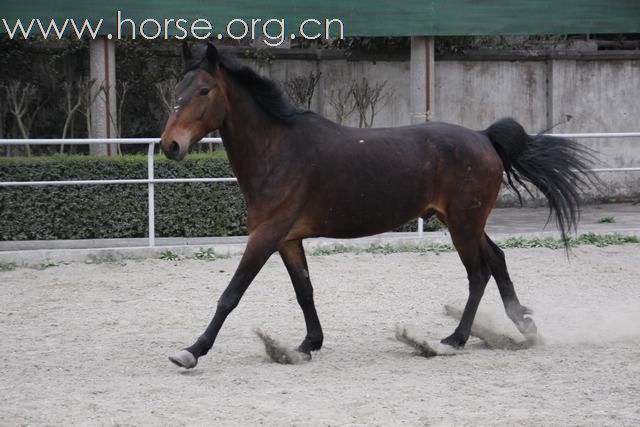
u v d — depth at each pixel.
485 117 19.11
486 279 8.11
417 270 11.84
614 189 19.52
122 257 12.51
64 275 11.61
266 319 9.29
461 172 7.84
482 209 7.95
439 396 6.38
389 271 11.77
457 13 16.11
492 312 8.91
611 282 11.07
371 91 18.39
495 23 16.23
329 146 7.50
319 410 6.06
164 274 11.63
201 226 14.05
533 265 12.13
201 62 7.23
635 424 5.69
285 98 7.48
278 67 18.36
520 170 8.23
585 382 6.70
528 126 19.34
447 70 18.83
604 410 5.98
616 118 19.58
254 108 7.40
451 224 7.92
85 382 6.93
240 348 8.09
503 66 19.11
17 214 13.55
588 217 16.62
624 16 16.48
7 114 17.52
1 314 9.54
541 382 6.73
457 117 18.97
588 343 8.10
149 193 12.70
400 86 18.70
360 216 7.60
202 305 9.95
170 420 5.86
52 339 8.45
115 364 7.53
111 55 15.56
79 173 13.77
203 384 6.82
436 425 5.71
